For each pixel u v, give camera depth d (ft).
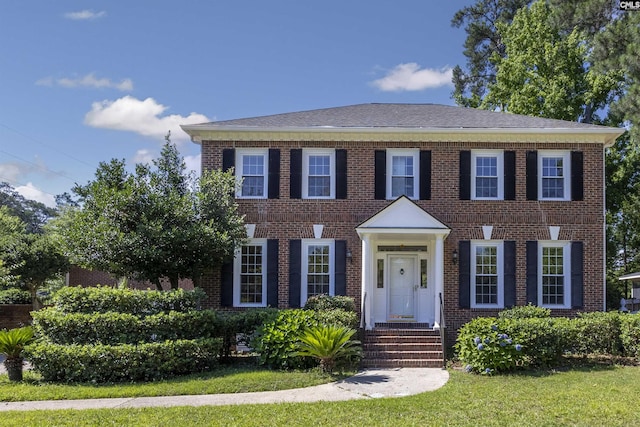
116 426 31.12
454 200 64.44
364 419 32.50
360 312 63.21
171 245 55.57
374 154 64.95
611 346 52.80
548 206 64.44
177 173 62.13
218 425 31.30
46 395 39.27
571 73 102.78
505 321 49.88
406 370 49.70
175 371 46.19
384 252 65.46
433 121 67.10
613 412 33.35
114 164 61.00
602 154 64.69
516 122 66.95
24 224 117.08
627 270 120.98
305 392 40.32
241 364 52.16
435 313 59.57
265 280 63.98
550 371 47.37
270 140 65.16
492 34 156.04
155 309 49.03
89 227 56.18
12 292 95.25
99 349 44.06
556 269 64.34
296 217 64.34
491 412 33.78
